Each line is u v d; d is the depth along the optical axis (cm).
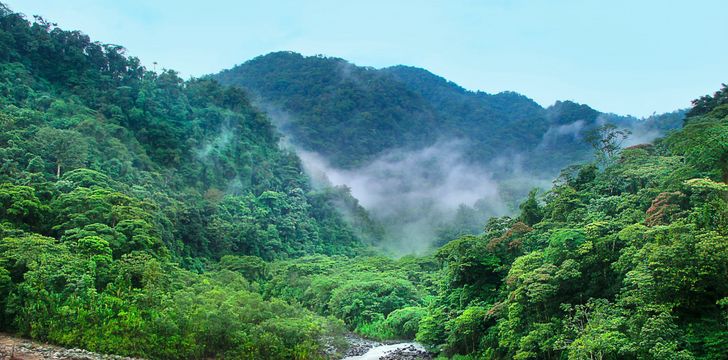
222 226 11675
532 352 4284
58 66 13488
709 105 8969
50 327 5003
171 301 5369
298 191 16200
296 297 9725
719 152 4741
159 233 7850
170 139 13400
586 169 7519
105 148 10569
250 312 5638
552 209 6662
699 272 3406
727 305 3350
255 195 15075
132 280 5894
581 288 4497
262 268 10519
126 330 4966
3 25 13138
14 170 7831
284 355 5316
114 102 13288
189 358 5053
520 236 5866
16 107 10388
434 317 6259
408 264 11881
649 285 3634
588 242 4475
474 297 5825
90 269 5534
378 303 8919
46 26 14325
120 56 15175
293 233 14275
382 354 6444
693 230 3681
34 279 5178
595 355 3541
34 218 6650
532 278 4481
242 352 5144
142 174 10869
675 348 3253
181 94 15825
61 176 8800
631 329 3522
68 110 11525
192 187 12800
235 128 16625
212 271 9569
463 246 6150
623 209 5500
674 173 5212
